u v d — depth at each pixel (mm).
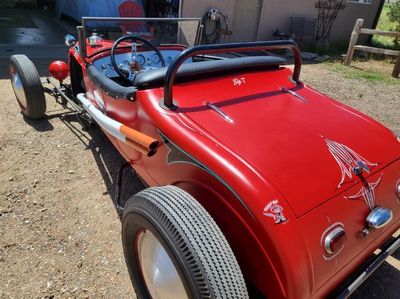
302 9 10477
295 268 1545
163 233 1603
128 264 2018
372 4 12211
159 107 2113
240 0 9320
